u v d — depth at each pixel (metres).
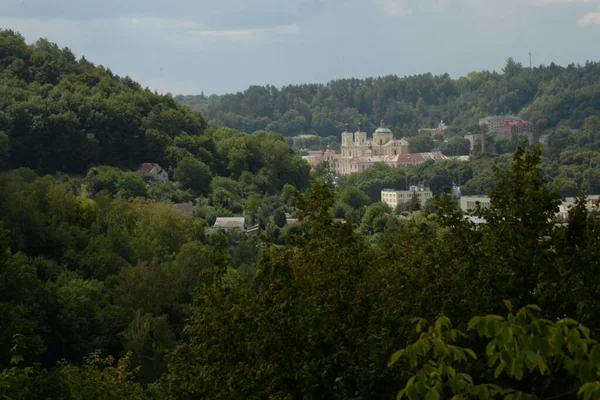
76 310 113.06
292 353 34.88
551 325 18.59
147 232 172.25
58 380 52.62
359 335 35.84
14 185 148.12
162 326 110.69
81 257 144.12
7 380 37.28
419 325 21.03
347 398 32.72
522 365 18.22
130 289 127.31
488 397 18.58
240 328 37.16
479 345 31.23
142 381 103.94
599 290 34.59
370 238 159.50
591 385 16.64
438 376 19.02
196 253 142.12
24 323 61.84
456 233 39.16
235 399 34.69
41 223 144.38
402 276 38.19
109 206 172.62
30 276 110.00
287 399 32.53
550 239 37.69
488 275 35.44
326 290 38.81
